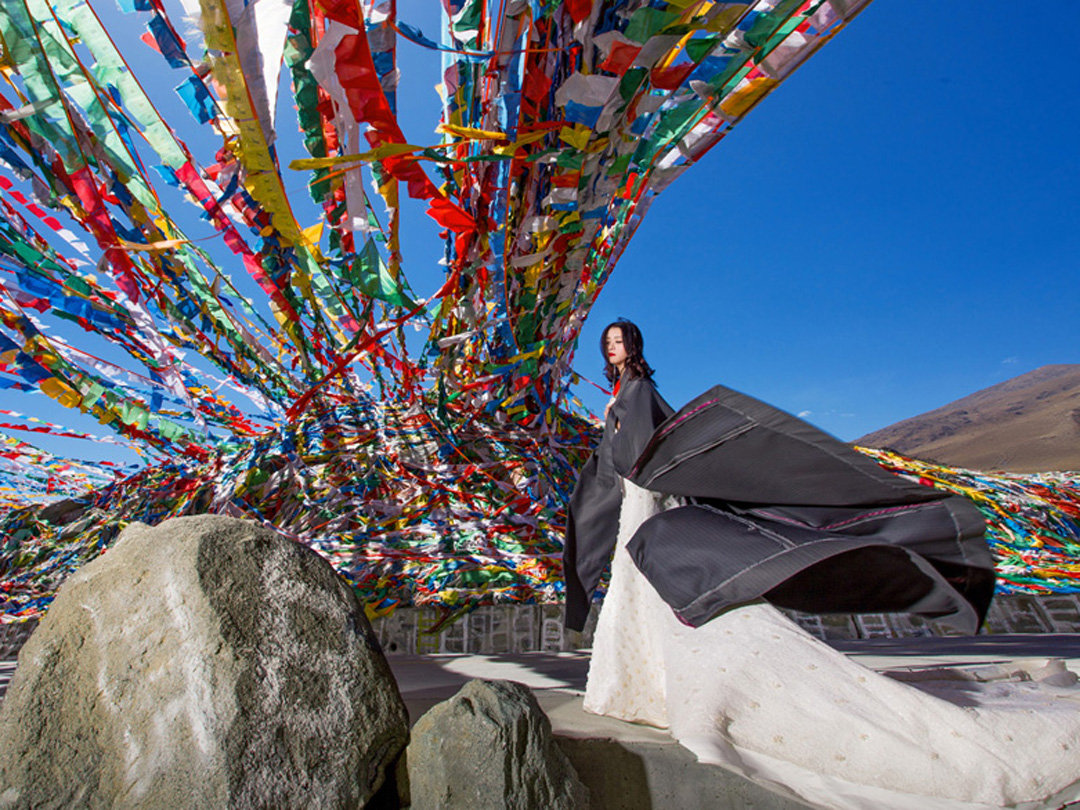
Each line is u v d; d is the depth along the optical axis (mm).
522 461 6316
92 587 1210
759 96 3057
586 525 2303
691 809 1318
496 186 3740
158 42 2377
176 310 4488
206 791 1000
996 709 1389
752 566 1600
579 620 2260
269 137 2703
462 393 6582
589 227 3760
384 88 2475
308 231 3504
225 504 5168
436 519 5309
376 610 4113
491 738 1153
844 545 1546
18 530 6332
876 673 1450
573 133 2703
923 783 1254
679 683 1562
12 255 3404
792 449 1731
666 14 2232
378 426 6422
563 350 5629
